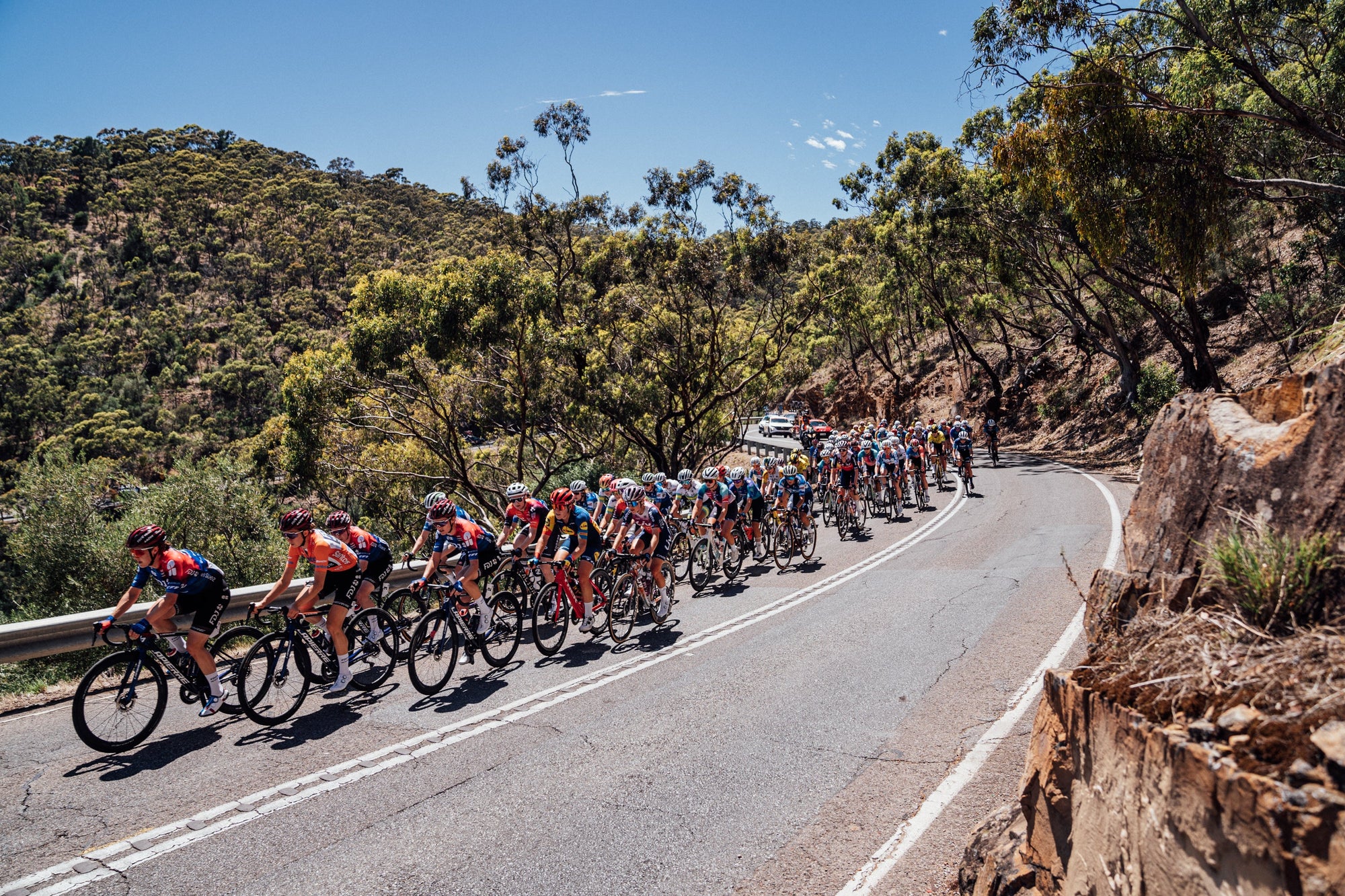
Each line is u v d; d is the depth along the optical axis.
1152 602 3.03
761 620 9.36
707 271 24.70
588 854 4.27
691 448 30.38
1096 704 2.64
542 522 9.39
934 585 10.66
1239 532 2.76
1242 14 13.59
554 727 6.12
